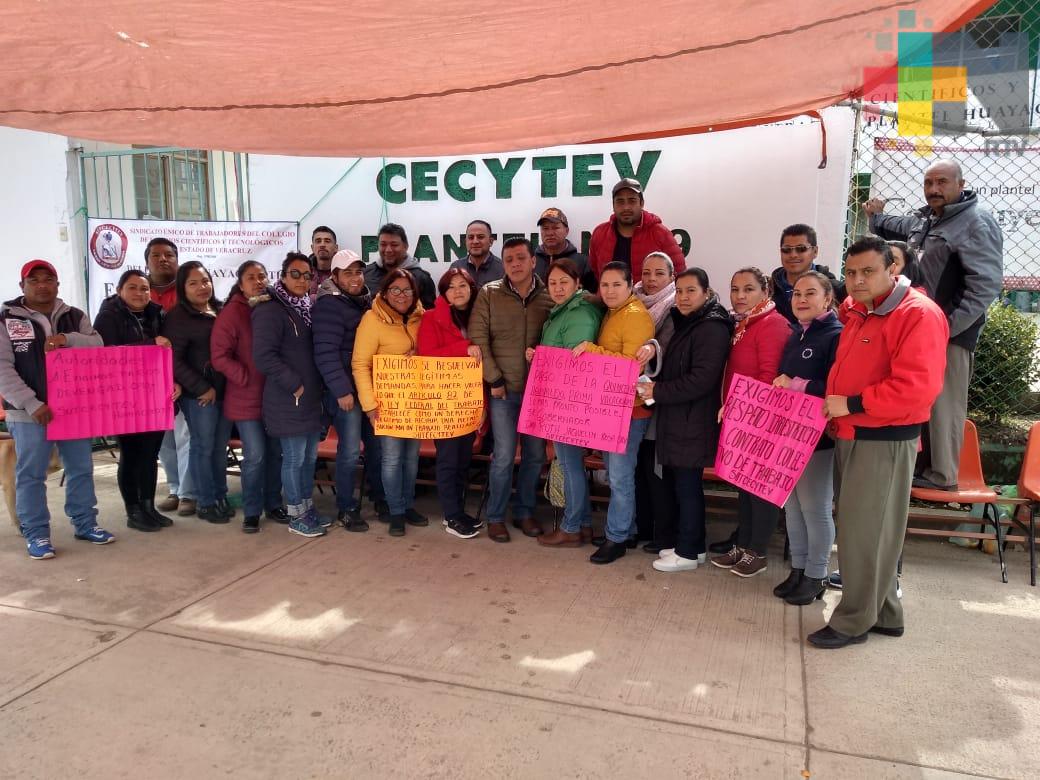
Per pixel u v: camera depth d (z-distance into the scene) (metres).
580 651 3.25
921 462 4.36
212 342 4.61
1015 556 4.38
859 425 3.15
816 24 2.71
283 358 4.48
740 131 5.06
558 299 4.24
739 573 4.05
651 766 2.48
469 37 2.78
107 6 2.49
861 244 3.02
